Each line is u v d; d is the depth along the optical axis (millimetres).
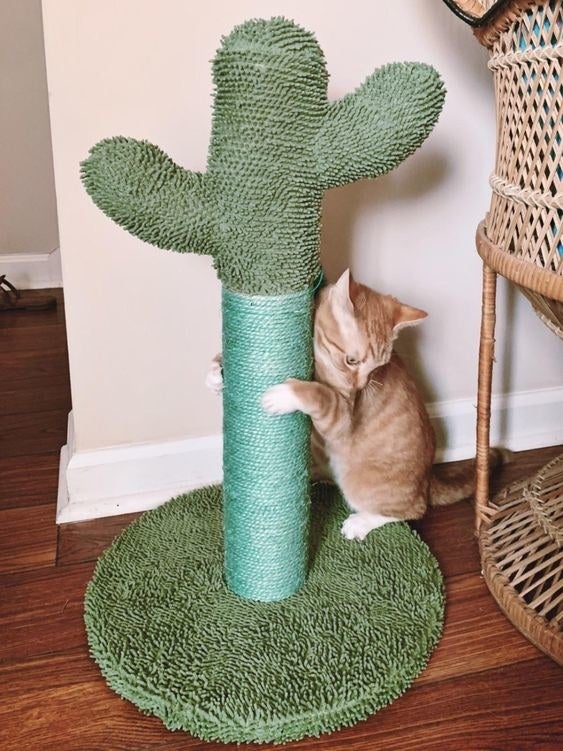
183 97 1222
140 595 1145
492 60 989
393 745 945
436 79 912
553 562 1167
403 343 1534
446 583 1233
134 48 1177
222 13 1196
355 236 1412
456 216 1458
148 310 1343
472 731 965
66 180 1224
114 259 1292
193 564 1220
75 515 1387
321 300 1166
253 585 1131
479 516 1303
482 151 1424
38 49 2449
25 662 1058
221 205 917
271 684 994
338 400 1109
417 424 1300
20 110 2502
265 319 988
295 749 939
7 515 1393
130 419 1411
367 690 989
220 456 1468
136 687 984
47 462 1573
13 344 2217
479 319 1561
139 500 1426
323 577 1195
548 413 1681
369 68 1308
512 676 1051
